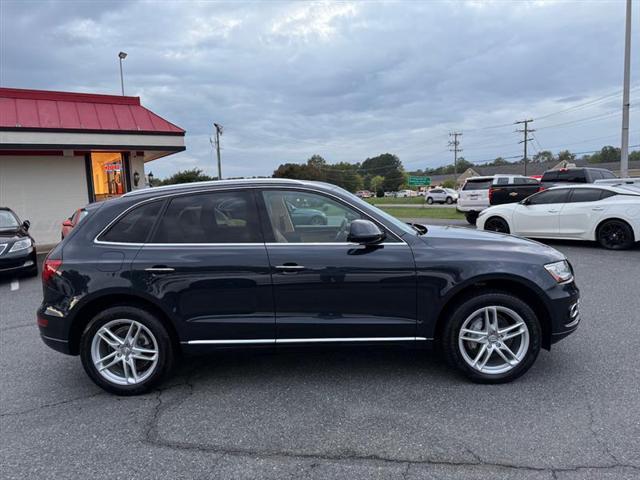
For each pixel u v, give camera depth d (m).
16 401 3.79
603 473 2.63
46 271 3.83
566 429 3.08
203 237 3.80
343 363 4.32
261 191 3.91
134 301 3.82
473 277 3.66
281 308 3.73
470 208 17.36
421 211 28.00
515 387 3.71
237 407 3.56
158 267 3.69
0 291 8.21
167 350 3.80
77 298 3.72
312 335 3.75
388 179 132.25
